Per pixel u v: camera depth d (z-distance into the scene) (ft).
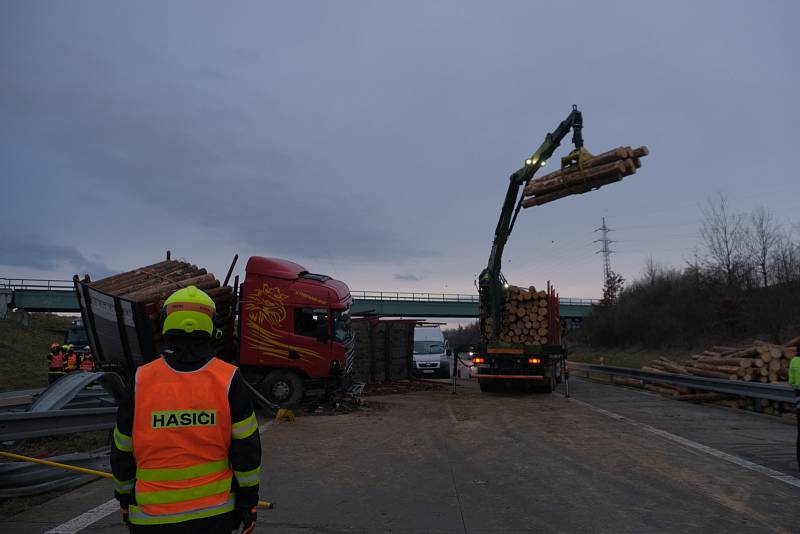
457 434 30.30
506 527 15.65
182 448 7.56
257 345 37.37
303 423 34.04
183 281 35.76
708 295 112.68
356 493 19.06
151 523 7.31
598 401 46.62
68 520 16.06
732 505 17.58
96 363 35.29
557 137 45.14
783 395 34.96
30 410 21.58
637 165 40.81
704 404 44.45
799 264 98.43
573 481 20.52
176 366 7.93
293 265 40.52
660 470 22.08
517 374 50.60
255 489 8.04
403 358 69.10
